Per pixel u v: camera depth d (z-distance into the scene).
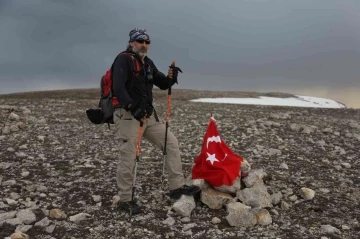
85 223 6.32
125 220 6.44
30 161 9.87
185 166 9.55
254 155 10.99
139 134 6.48
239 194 7.19
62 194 7.62
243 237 5.98
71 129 14.36
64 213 6.61
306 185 8.49
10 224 6.17
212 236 6.00
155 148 11.55
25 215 6.40
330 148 12.29
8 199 7.16
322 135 14.30
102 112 6.71
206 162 7.34
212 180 7.23
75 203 7.17
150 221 6.43
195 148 11.70
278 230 6.26
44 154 10.65
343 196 7.95
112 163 9.82
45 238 5.83
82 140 12.53
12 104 24.25
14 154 10.53
